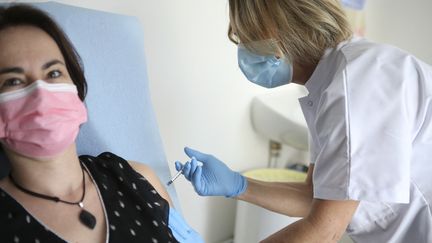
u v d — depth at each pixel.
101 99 1.24
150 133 1.34
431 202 1.12
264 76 1.21
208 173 1.30
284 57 1.12
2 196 0.85
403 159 0.96
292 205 1.39
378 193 0.97
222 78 1.96
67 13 1.20
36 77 0.84
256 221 1.95
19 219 0.82
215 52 1.88
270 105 2.07
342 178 0.98
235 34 1.15
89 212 0.91
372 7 2.52
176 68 1.76
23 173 0.87
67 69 0.92
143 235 0.93
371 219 1.21
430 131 1.05
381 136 0.97
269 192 1.38
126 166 1.05
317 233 1.00
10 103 0.80
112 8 1.52
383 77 1.01
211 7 1.80
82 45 1.21
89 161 1.01
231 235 2.34
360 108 0.98
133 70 1.33
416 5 2.50
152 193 1.02
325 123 1.04
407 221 1.16
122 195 0.98
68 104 0.84
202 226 2.16
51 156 0.85
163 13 1.66
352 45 1.10
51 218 0.87
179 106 1.83
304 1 1.03
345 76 1.01
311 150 1.37
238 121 2.12
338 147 0.99
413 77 1.03
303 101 1.22
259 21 1.06
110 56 1.28
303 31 1.07
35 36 0.86
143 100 1.35
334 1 1.08
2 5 0.87
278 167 2.40
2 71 0.82
